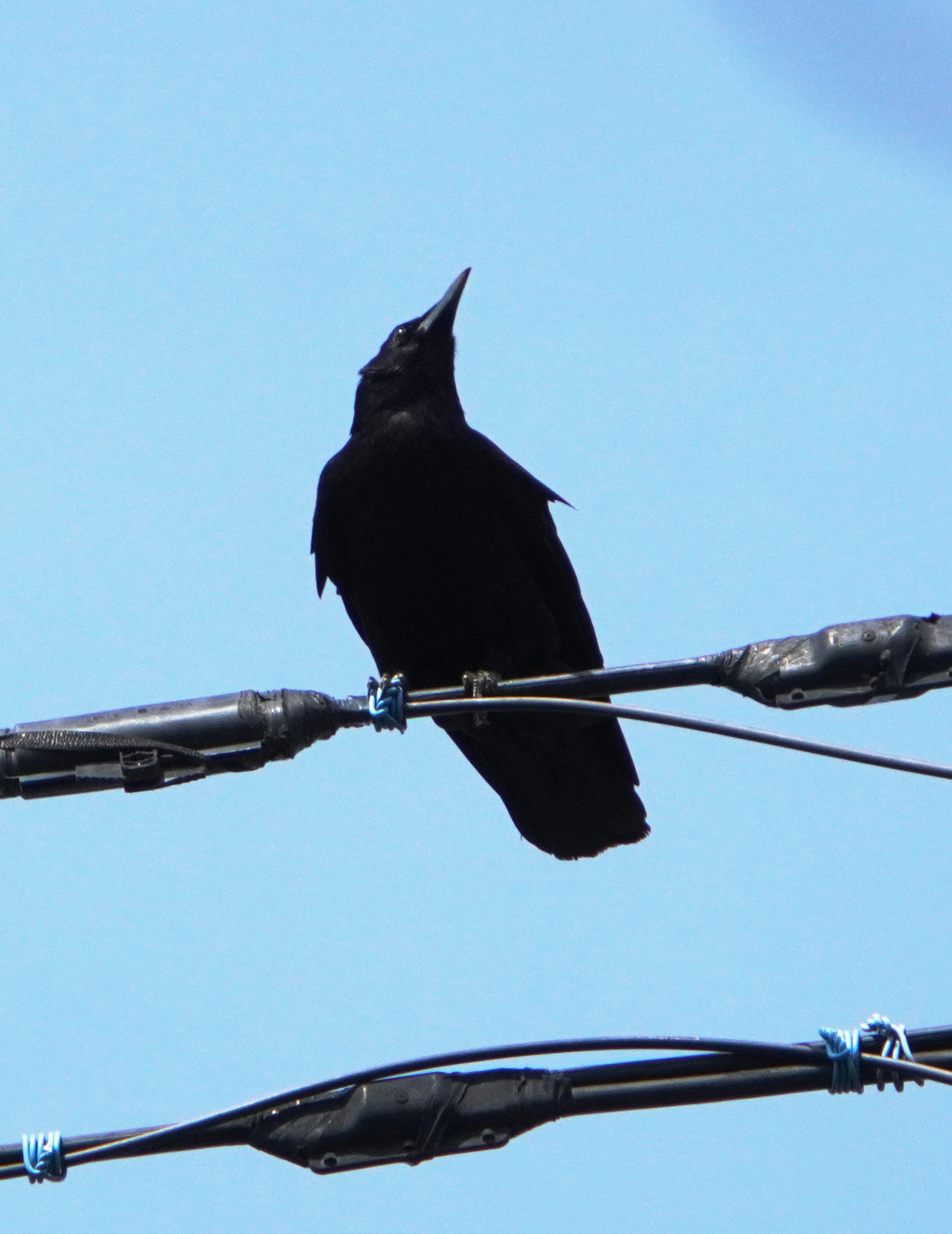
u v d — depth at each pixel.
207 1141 9.44
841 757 9.27
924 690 9.93
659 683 10.33
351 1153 9.40
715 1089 9.30
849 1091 9.06
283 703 10.31
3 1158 9.28
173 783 10.24
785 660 10.04
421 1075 9.52
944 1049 9.21
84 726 10.29
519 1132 9.38
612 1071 9.40
